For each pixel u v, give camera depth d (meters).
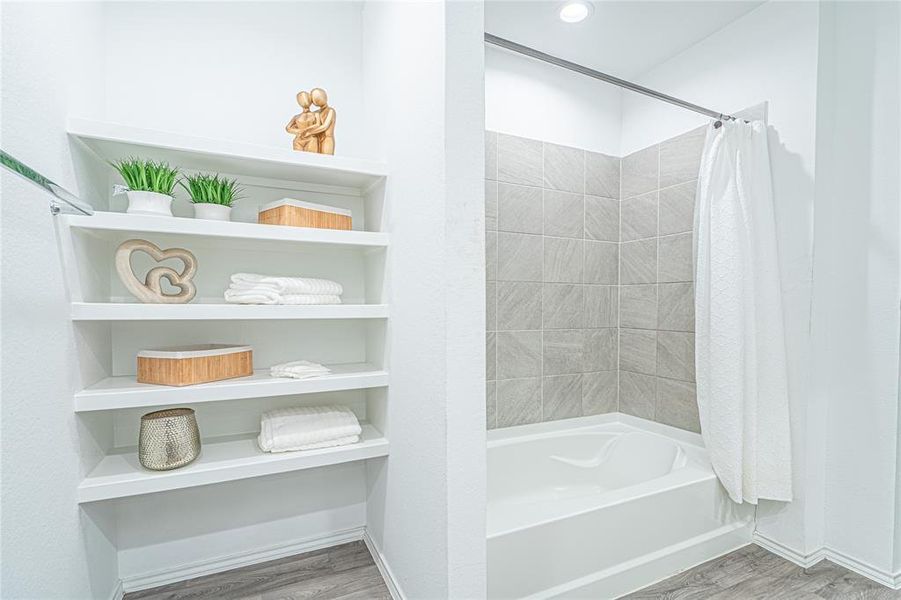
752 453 1.93
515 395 2.54
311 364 1.75
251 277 1.66
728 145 2.02
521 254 2.54
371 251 1.96
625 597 1.71
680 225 2.52
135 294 1.46
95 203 1.52
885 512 1.80
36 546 1.05
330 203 2.02
